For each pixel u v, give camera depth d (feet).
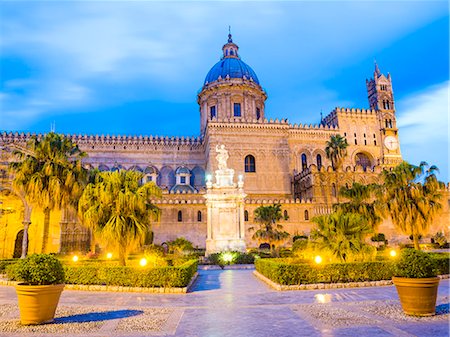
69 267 60.85
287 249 153.07
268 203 209.36
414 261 35.70
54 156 111.04
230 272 90.07
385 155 290.56
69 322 34.42
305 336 29.22
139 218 77.77
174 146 278.46
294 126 274.16
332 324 32.91
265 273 68.80
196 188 269.44
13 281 66.44
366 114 298.35
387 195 108.99
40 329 31.78
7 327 32.45
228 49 309.01
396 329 30.68
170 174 272.10
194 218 204.64
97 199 78.33
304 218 213.46
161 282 55.93
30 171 105.40
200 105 303.07
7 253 148.97
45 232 104.63
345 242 65.36
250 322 34.35
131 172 81.30
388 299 45.50
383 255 86.02
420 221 103.55
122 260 74.84
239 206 130.21
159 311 39.73
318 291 53.83
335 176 230.07
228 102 279.28
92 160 265.13
